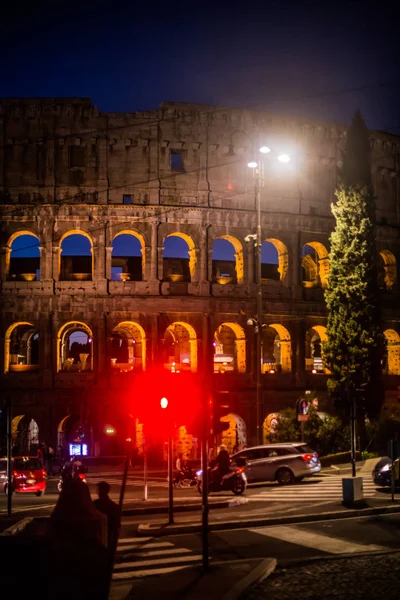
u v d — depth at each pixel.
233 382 69.00
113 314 66.94
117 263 74.06
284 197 71.62
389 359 77.56
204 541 19.81
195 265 68.62
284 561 21.34
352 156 64.75
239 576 18.78
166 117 68.69
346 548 23.69
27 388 66.00
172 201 68.19
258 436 56.19
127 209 67.31
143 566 21.44
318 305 72.19
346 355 62.41
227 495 40.12
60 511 10.30
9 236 67.06
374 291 63.78
